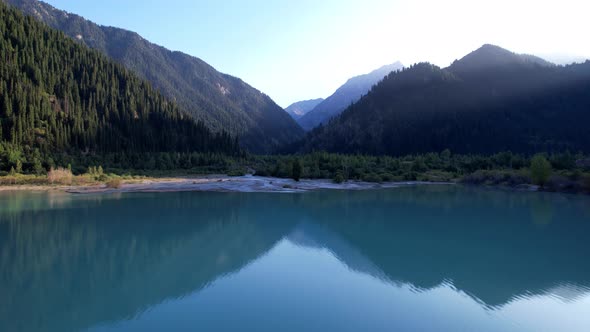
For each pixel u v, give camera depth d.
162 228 33.91
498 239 30.62
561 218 39.84
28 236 30.27
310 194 62.19
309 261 24.39
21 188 64.75
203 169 109.50
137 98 150.50
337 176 83.75
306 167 96.19
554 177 68.38
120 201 51.34
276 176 99.00
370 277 21.47
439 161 120.94
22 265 23.08
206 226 35.00
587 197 58.38
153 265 23.30
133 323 15.67
